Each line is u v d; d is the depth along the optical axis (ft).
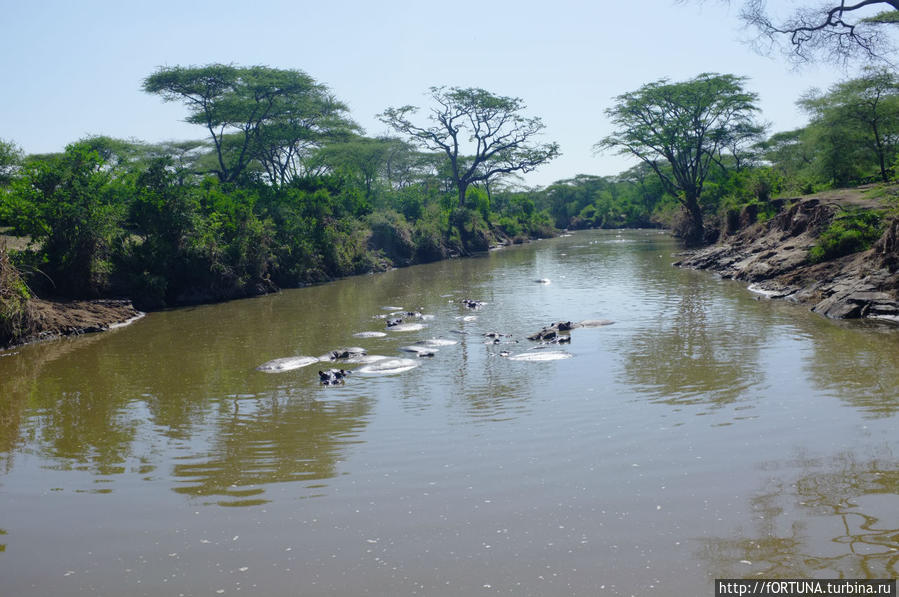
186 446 31.53
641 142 190.60
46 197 76.74
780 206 127.54
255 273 100.22
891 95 127.34
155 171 90.74
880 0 66.64
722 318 62.54
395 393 39.88
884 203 81.92
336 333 62.03
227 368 48.29
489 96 202.90
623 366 44.93
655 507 23.17
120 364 50.62
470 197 248.52
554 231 305.94
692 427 31.55
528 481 25.80
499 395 38.65
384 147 195.93
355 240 135.74
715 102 181.37
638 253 159.74
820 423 31.37
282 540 21.68
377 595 18.34
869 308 59.21
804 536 20.83
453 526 22.26
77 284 77.05
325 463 28.55
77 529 23.00
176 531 22.59
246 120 145.38
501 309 74.90
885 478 24.84
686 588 18.22
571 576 18.98
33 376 47.16
